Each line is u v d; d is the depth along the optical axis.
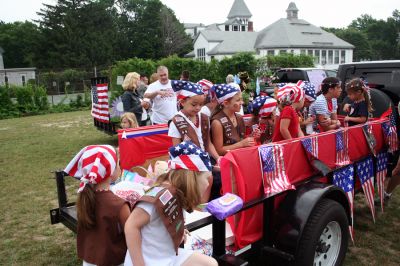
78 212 2.35
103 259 2.32
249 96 11.74
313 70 14.09
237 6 75.62
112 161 2.37
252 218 2.94
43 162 8.34
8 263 3.95
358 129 4.29
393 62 5.99
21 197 6.01
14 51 75.69
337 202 3.35
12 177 7.15
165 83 6.43
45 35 61.59
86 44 60.91
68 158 8.69
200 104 3.47
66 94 26.69
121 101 7.96
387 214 5.08
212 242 2.75
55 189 6.39
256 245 3.06
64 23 61.25
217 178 3.29
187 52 77.38
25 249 4.27
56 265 3.92
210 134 3.73
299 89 3.77
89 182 2.31
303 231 2.99
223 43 54.88
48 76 31.59
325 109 4.68
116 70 19.97
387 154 5.15
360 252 4.05
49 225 4.94
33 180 6.93
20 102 20.98
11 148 10.09
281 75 14.66
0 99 20.28
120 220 2.34
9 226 4.91
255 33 57.28
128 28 75.44
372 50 86.56
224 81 23.47
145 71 20.58
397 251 4.08
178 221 2.18
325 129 4.70
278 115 3.87
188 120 3.48
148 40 74.44
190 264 2.27
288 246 2.96
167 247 2.18
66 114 20.00
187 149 2.22
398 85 5.93
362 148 4.39
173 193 2.15
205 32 58.31
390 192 5.36
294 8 56.50
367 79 6.27
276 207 3.15
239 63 23.33
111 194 2.41
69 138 11.45
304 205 3.04
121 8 80.56
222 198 2.59
